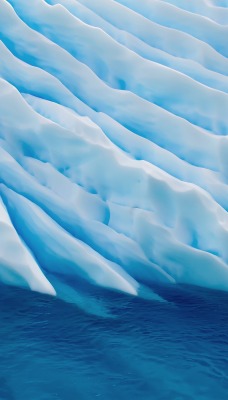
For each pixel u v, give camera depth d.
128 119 12.38
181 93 12.58
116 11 13.59
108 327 9.59
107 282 10.67
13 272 10.38
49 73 12.41
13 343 9.04
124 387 8.19
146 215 11.01
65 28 12.90
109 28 13.50
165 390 8.17
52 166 11.55
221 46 13.75
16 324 9.51
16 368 8.47
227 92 13.00
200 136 12.05
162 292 10.86
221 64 13.37
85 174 11.45
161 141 12.29
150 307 10.26
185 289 11.01
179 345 9.20
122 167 11.16
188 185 11.05
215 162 12.00
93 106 12.53
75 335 9.31
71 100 12.29
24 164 11.67
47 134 11.47
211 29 13.68
